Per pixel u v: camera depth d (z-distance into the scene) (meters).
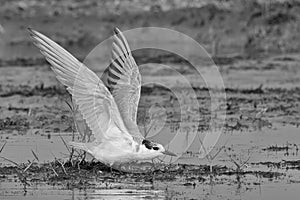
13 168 12.61
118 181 11.92
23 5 31.52
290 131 15.79
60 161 12.79
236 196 11.10
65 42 29.06
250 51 27.47
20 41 29.61
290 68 24.39
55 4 31.64
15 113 17.81
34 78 23.33
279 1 29.20
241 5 29.80
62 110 18.08
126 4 31.47
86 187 11.55
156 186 11.66
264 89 21.06
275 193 11.23
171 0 31.20
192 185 11.71
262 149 14.14
